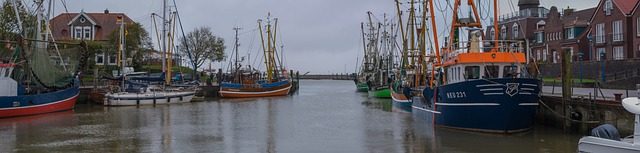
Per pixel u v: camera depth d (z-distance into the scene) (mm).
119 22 56562
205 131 26578
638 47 50062
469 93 22953
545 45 70625
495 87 22172
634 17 50656
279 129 27484
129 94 44406
